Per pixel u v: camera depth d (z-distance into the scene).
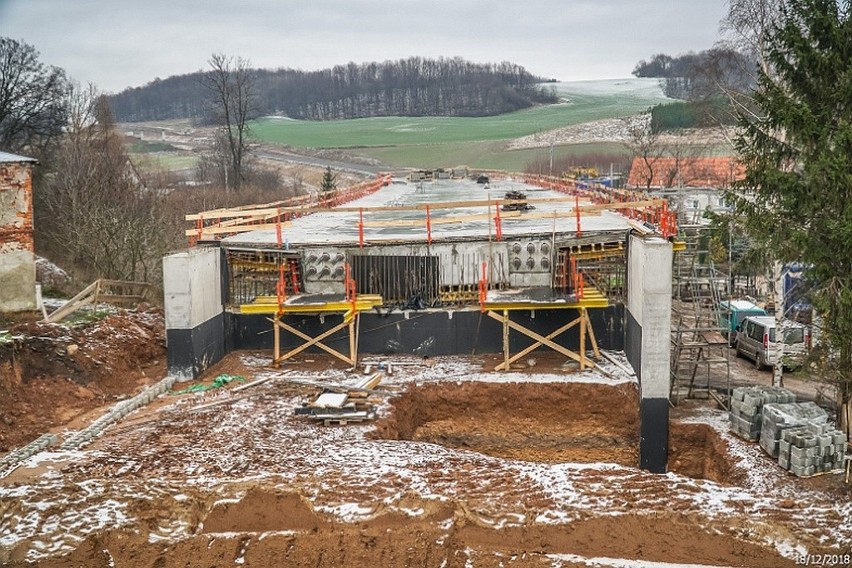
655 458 20.67
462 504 15.73
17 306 26.42
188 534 15.38
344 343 25.66
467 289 25.69
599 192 38.31
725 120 44.00
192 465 17.47
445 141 126.50
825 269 19.23
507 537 15.07
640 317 21.30
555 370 23.69
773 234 20.03
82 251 39.03
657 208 25.59
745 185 21.11
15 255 26.30
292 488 16.17
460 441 22.52
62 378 21.88
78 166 46.88
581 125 117.00
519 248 25.33
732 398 20.25
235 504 15.81
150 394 22.12
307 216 35.41
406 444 18.98
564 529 15.13
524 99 171.12
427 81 181.75
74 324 25.39
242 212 26.77
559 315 25.22
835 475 17.33
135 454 18.09
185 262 23.34
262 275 26.39
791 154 20.67
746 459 18.42
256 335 26.50
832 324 19.81
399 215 35.47
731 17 28.05
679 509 15.72
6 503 15.78
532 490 16.48
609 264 25.31
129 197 47.81
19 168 26.22
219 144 86.88
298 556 14.73
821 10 19.91
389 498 15.93
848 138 18.39
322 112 183.25
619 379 22.70
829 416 19.67
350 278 24.16
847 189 18.86
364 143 131.62
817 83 20.28
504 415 22.66
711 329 22.94
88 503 15.85
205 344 24.58
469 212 35.88
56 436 19.09
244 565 14.62
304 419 20.45
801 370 20.78
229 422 20.16
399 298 25.80
